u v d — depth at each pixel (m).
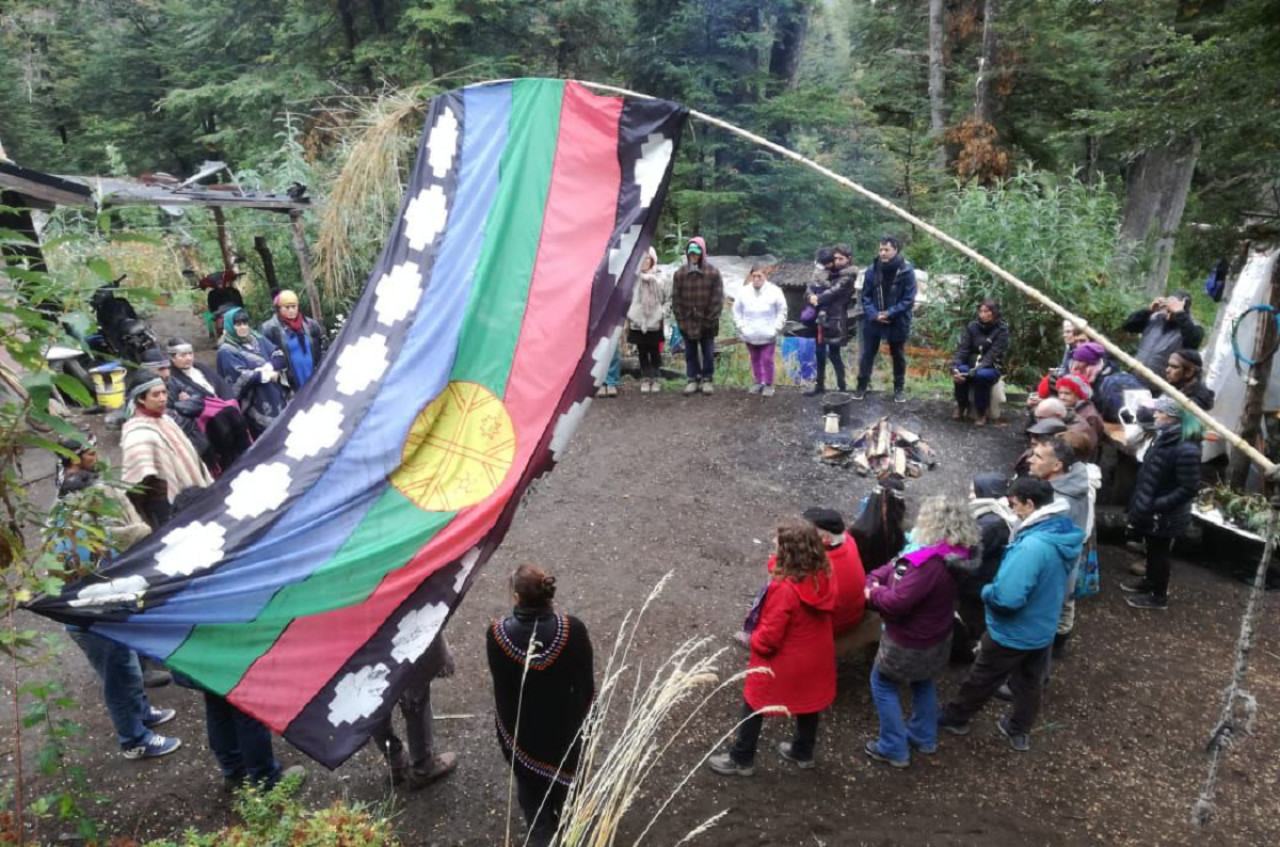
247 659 3.31
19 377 2.77
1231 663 5.76
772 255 24.38
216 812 4.22
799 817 4.27
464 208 4.00
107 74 27.58
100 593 3.24
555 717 3.58
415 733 4.28
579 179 4.05
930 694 4.68
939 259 11.95
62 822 4.11
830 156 25.80
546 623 3.51
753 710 4.38
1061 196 11.89
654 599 6.28
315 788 4.41
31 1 26.34
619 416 9.99
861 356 10.33
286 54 20.78
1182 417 5.98
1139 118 7.04
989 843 4.15
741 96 25.14
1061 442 5.41
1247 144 6.70
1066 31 16.30
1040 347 11.41
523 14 19.92
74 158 27.72
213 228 15.18
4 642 2.88
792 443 9.11
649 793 4.41
